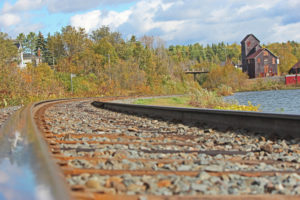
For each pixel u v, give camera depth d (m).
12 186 1.31
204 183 2.51
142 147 4.58
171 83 66.69
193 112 8.35
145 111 11.89
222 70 71.06
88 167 3.08
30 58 80.75
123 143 4.91
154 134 6.21
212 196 2.13
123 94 49.75
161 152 4.22
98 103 20.05
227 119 6.91
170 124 8.33
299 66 93.00
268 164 3.53
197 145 4.83
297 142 4.90
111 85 49.81
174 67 80.44
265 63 85.19
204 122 7.77
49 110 13.80
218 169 2.97
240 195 2.19
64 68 56.53
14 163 1.80
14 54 50.88
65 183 1.75
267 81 67.62
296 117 5.02
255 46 90.88
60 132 6.36
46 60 78.88
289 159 3.79
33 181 1.35
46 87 34.22
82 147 4.55
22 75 27.23
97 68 54.91
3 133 3.17
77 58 59.19
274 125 5.61
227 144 5.01
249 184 2.60
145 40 84.94
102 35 86.44
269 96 37.53
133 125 8.13
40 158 1.72
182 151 4.29
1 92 22.00
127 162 3.30
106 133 6.31
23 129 3.19
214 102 23.06
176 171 2.86
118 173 2.80
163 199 2.06
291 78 65.56
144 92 54.97
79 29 68.00
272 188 2.44
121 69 55.69
